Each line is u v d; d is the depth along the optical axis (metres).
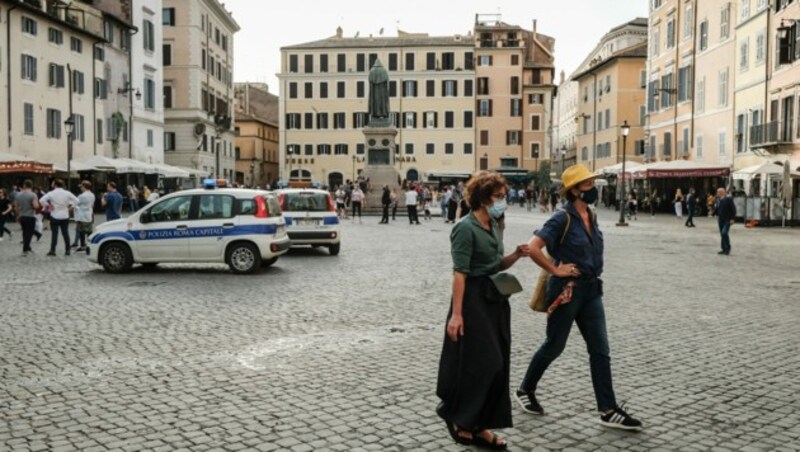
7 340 9.44
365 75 100.06
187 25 68.00
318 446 5.66
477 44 100.06
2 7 38.06
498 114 100.06
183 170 51.78
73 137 45.84
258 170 102.50
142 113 57.16
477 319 5.46
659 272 17.14
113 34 52.03
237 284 14.88
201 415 6.41
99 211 48.41
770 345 9.28
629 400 6.90
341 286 14.61
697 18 52.31
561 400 6.84
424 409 6.57
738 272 17.19
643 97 71.38
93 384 7.40
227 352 8.78
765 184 41.91
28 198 21.14
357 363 8.25
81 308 11.87
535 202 72.62
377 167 49.16
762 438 5.89
